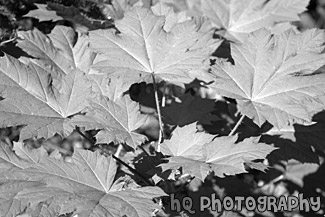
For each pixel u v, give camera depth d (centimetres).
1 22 254
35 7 257
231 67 218
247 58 219
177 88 251
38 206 194
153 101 253
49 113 214
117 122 212
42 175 200
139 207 196
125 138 208
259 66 218
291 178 262
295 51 218
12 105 212
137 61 221
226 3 261
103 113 212
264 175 263
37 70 217
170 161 204
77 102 217
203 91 268
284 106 213
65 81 218
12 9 254
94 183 201
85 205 194
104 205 195
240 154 205
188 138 213
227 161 204
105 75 227
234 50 220
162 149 213
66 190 197
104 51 221
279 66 217
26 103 213
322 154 246
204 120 239
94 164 204
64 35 236
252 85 217
